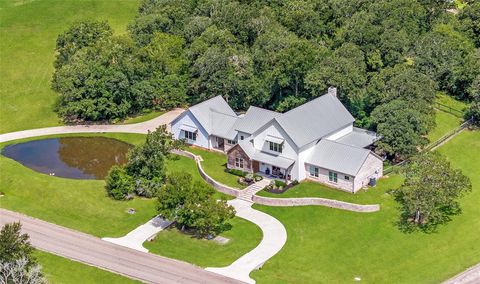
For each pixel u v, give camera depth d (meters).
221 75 133.12
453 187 93.00
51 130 135.25
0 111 143.88
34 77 155.88
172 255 90.00
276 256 89.38
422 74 126.06
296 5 154.38
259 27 146.38
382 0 152.38
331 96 117.06
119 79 135.88
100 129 134.25
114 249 91.56
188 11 160.00
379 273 85.88
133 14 180.12
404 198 95.75
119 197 104.81
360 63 128.75
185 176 95.44
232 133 117.44
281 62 126.88
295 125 107.69
